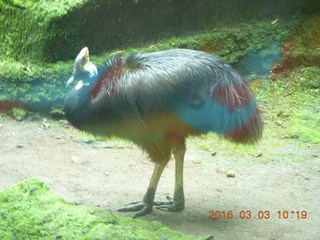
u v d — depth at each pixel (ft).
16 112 23.63
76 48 25.58
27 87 23.99
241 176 18.99
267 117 23.93
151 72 14.46
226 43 26.48
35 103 23.94
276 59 27.22
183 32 26.94
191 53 15.20
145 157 20.54
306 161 20.15
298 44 27.35
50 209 13.48
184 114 14.55
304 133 22.39
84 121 14.99
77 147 21.27
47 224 12.91
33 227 12.79
